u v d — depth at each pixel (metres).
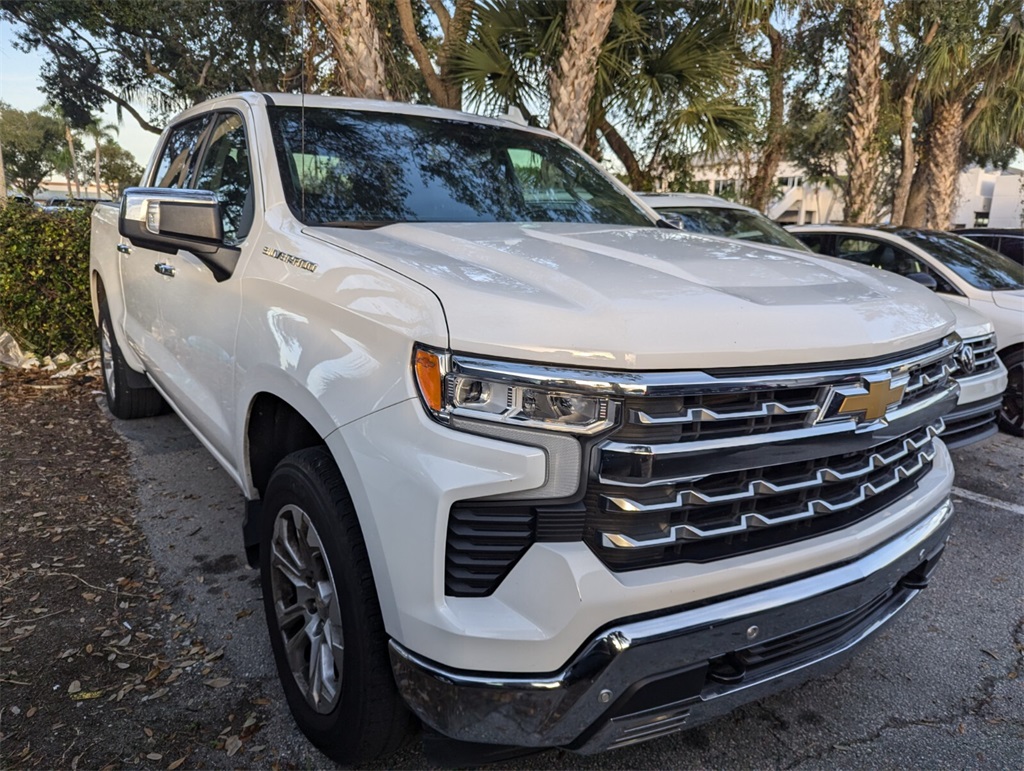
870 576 1.94
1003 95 13.09
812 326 1.80
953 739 2.40
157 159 4.18
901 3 11.99
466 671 1.62
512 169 3.22
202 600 3.02
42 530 3.56
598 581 1.59
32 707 2.38
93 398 5.75
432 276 1.82
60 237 6.33
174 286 3.21
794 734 2.40
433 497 1.61
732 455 1.68
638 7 8.61
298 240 2.35
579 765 2.22
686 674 1.72
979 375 4.68
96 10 10.91
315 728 2.14
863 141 11.12
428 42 11.23
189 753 2.21
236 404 2.51
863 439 1.87
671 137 9.70
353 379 1.83
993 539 3.92
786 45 12.91
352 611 1.84
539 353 1.60
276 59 11.04
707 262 2.21
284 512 2.18
